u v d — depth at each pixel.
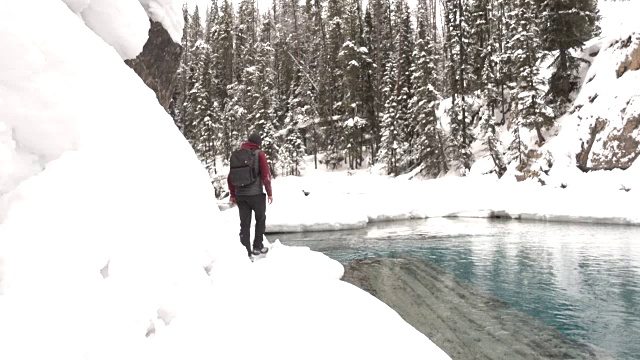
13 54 1.58
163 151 2.42
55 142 1.71
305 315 2.53
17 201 1.48
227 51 41.75
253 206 4.89
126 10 2.75
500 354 3.29
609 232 10.20
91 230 1.62
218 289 2.41
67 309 1.39
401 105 28.38
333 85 34.38
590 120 16.77
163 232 2.08
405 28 30.03
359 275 6.12
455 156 23.05
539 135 18.94
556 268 6.39
